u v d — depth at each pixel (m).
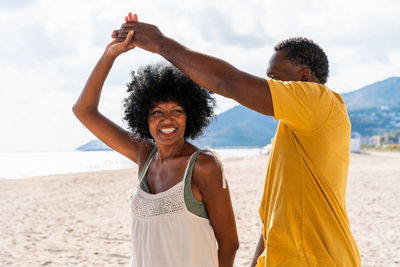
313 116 1.42
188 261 1.65
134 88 1.90
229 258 1.87
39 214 9.21
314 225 1.48
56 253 5.84
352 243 1.56
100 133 2.10
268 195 1.61
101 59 1.87
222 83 1.38
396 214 8.40
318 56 1.66
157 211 1.70
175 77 1.81
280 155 1.56
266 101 1.37
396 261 5.18
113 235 6.95
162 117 1.79
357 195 11.25
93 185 15.19
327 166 1.48
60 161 62.38
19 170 34.53
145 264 1.72
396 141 134.25
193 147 1.85
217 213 1.76
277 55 1.69
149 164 1.91
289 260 1.48
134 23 1.59
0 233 7.22
